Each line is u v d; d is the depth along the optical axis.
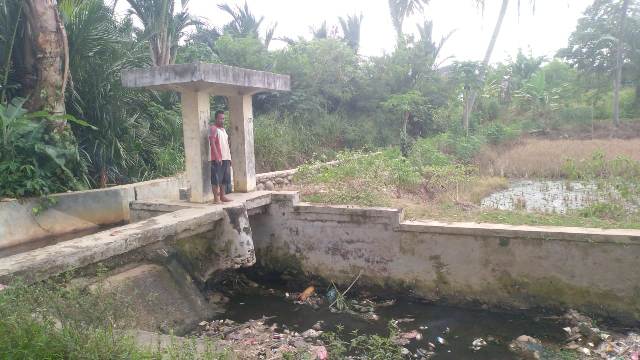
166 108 13.66
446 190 10.88
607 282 6.38
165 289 6.85
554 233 6.58
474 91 20.59
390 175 10.79
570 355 5.65
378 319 6.93
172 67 7.38
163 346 3.71
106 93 10.61
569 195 10.84
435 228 7.24
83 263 5.48
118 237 5.96
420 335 6.30
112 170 10.80
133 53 11.87
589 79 27.28
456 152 17.34
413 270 7.50
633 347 5.72
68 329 3.17
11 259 5.12
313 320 6.94
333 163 12.70
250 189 9.10
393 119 21.16
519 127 23.78
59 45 9.37
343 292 7.96
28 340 3.07
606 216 7.62
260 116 17.31
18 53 9.80
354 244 7.90
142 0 14.30
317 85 19.58
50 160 9.00
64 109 9.59
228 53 17.86
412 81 21.78
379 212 7.63
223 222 7.60
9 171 8.36
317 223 8.17
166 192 10.56
